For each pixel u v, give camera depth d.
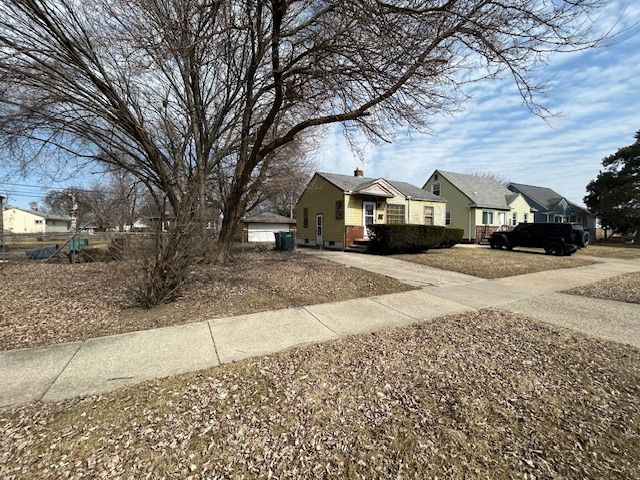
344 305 5.64
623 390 2.82
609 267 10.97
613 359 3.45
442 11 4.41
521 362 3.37
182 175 9.92
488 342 3.94
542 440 2.17
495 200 25.89
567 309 5.54
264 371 3.15
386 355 3.54
